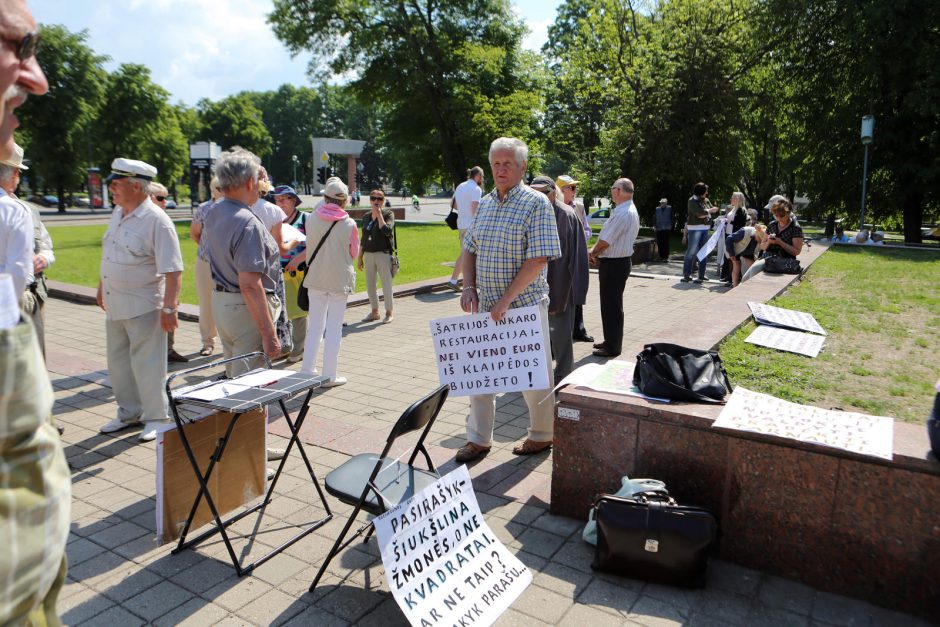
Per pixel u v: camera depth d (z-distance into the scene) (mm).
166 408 4590
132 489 3863
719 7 23109
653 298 10617
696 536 2783
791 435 2816
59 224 29844
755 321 5719
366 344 7516
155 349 4473
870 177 22312
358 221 20234
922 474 2605
